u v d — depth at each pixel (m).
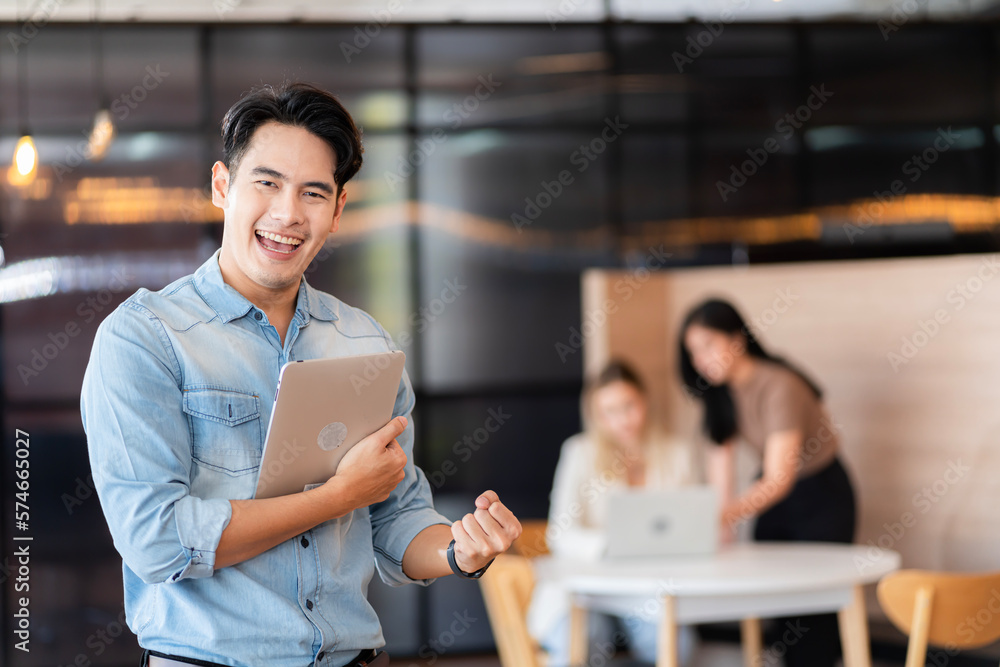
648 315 6.29
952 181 5.97
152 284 5.65
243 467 1.61
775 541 4.67
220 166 1.72
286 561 1.62
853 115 6.10
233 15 5.76
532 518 6.05
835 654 4.28
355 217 5.96
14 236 5.54
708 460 5.33
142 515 1.48
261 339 1.69
